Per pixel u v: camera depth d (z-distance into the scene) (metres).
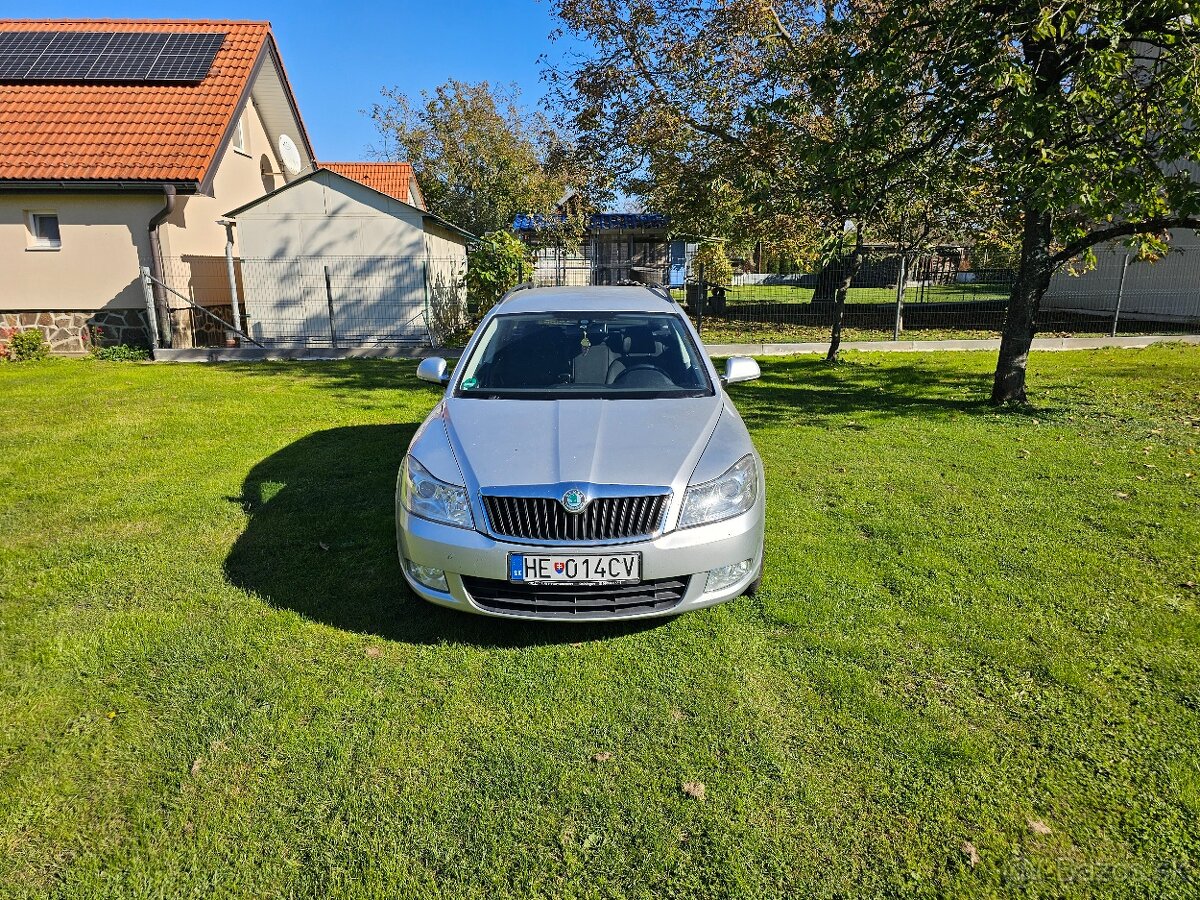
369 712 2.90
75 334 13.52
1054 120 6.03
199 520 4.91
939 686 3.04
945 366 11.57
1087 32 6.38
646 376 4.37
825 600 3.77
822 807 2.41
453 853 2.24
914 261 17.55
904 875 2.16
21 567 4.18
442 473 3.40
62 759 2.62
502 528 3.20
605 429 3.62
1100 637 3.39
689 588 3.29
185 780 2.53
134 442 6.96
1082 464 6.09
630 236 31.78
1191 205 6.12
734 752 2.68
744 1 12.30
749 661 3.25
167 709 2.91
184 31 16.30
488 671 3.19
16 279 13.31
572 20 14.56
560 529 3.17
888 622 3.55
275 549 4.44
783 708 2.92
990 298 19.41
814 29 12.38
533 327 4.80
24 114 13.91
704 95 13.17
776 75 10.26
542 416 3.80
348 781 2.54
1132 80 6.37
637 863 2.21
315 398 9.23
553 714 2.89
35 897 2.08
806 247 15.05
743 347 13.58
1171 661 3.19
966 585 3.93
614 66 14.64
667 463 3.36
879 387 9.85
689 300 19.94
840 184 7.71
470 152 28.98
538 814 2.39
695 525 3.28
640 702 2.97
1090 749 2.66
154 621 3.56
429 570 3.32
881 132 7.34
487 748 2.70
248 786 2.51
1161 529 4.66
